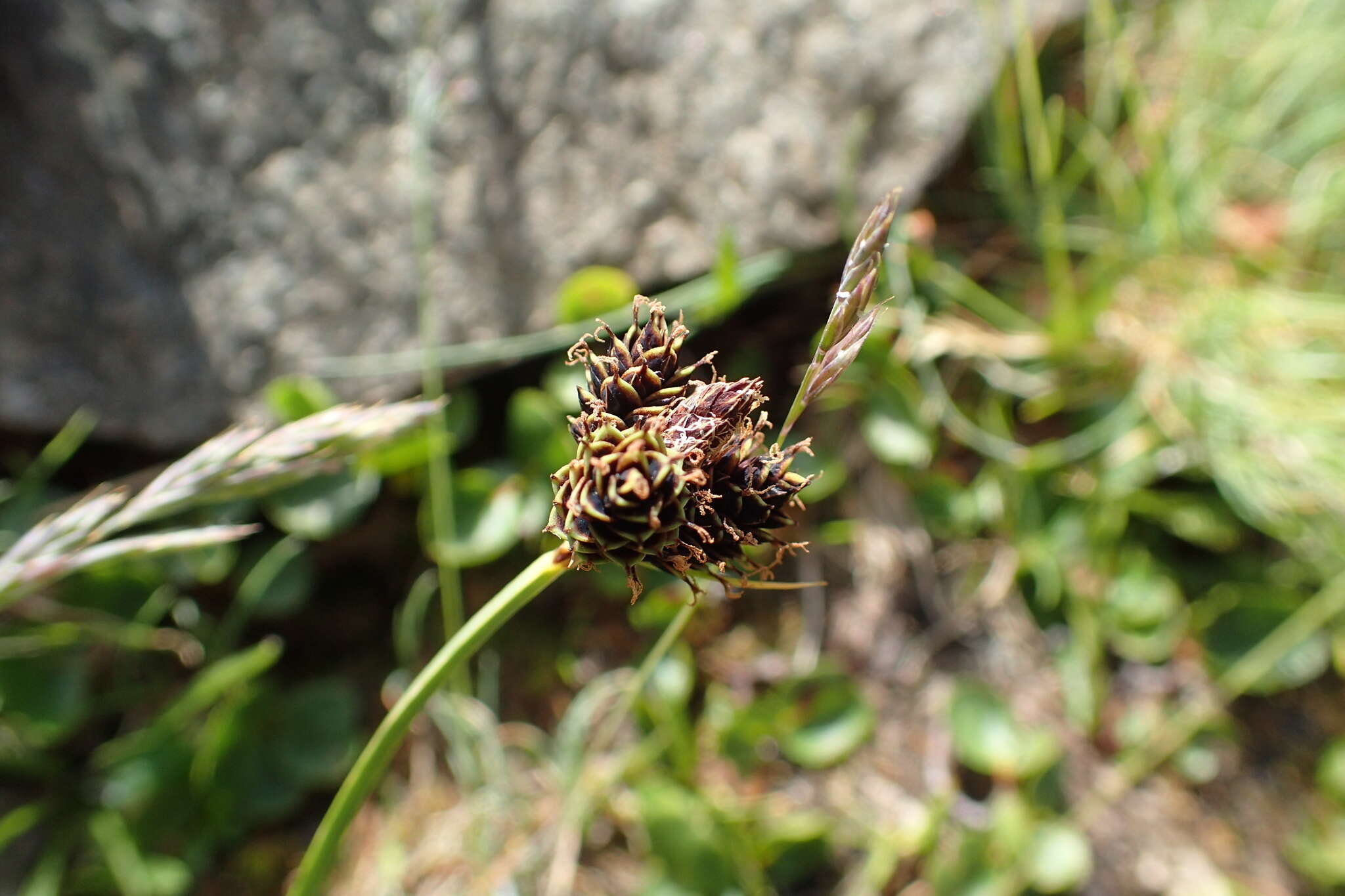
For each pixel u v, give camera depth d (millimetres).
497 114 257
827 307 273
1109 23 280
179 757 239
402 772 251
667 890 229
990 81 259
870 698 257
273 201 252
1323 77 311
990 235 290
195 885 237
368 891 236
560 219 255
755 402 152
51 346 245
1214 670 262
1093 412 278
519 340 252
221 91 251
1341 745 255
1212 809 252
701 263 255
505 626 260
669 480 146
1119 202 288
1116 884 243
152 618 249
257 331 249
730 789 247
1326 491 260
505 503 249
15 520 248
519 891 234
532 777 248
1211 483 274
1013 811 243
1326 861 245
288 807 241
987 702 250
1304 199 300
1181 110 302
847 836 243
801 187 256
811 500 264
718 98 258
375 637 264
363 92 255
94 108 246
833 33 260
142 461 257
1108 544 268
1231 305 281
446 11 256
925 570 267
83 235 246
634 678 248
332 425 186
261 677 255
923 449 260
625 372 153
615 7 258
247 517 253
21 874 232
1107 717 260
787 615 261
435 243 253
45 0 244
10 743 237
